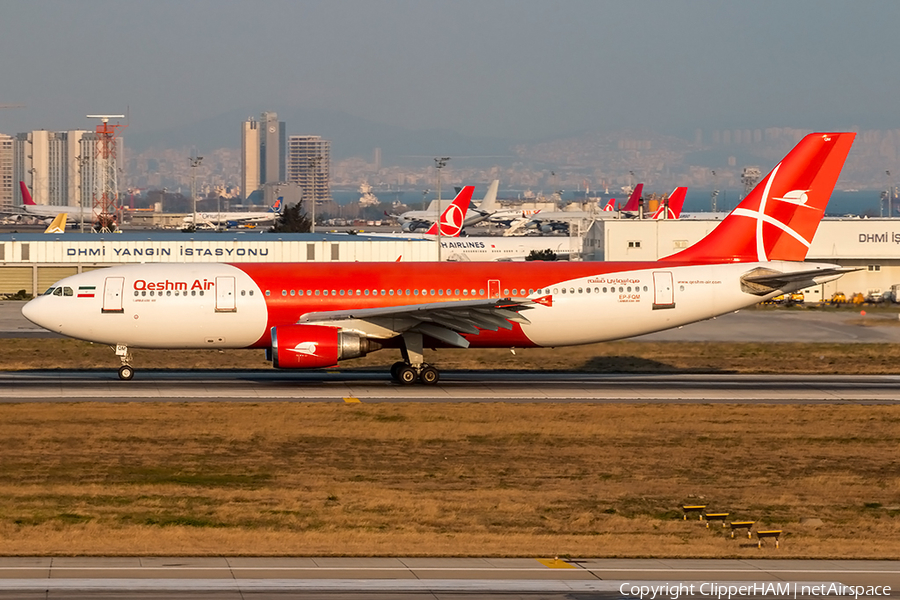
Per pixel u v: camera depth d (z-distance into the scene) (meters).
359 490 131.88
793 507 129.38
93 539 105.75
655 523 120.31
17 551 99.12
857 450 159.50
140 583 87.25
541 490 134.88
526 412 179.50
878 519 124.25
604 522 120.06
